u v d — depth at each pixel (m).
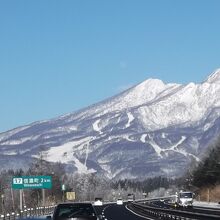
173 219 70.25
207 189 187.00
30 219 38.00
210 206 128.00
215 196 179.12
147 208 98.38
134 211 108.12
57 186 179.50
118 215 87.50
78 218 35.53
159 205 144.88
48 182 119.38
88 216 35.69
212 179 191.38
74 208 35.94
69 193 174.62
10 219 81.62
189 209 102.50
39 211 103.94
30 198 152.12
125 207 144.12
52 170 180.12
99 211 108.75
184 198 117.56
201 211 87.81
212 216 58.25
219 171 189.12
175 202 124.50
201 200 187.75
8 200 142.50
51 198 168.50
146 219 72.44
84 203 36.44
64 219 35.53
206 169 197.12
